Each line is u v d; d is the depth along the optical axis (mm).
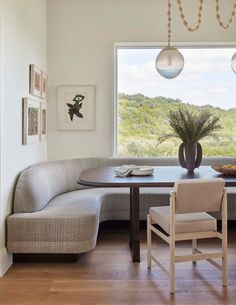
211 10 4391
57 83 4434
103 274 2684
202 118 3125
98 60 4438
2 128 2725
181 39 4406
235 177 2828
